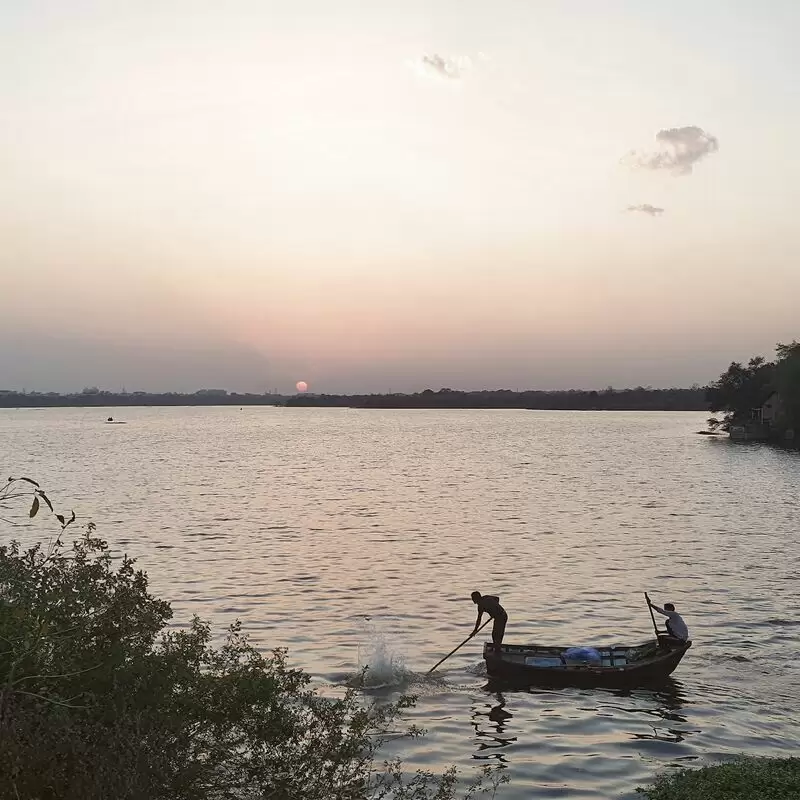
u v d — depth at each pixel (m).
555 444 126.25
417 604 24.41
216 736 7.81
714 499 53.78
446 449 114.06
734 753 13.64
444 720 15.18
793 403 117.44
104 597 7.82
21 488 57.62
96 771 6.50
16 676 6.78
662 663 17.22
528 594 25.78
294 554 32.81
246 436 157.62
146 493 56.31
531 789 12.20
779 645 19.94
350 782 8.61
